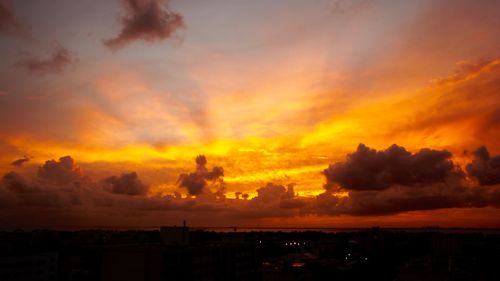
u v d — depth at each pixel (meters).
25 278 164.00
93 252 166.75
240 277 153.25
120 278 123.88
